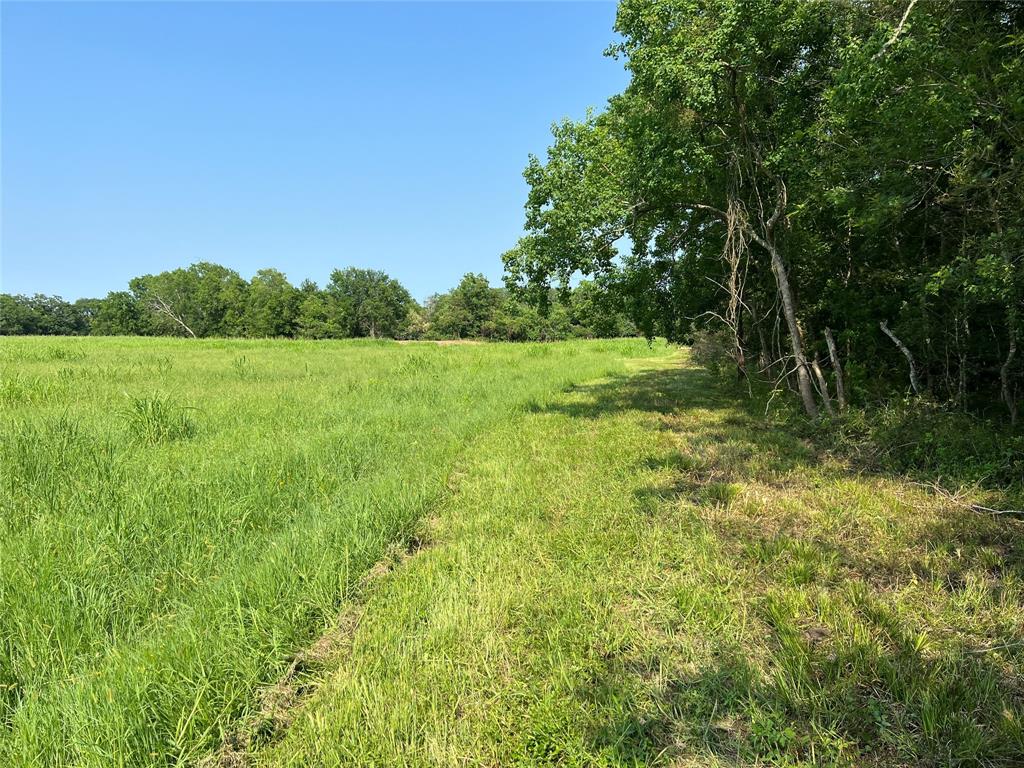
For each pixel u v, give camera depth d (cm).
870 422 735
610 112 1127
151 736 238
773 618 327
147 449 639
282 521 472
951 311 749
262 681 283
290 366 1847
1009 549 409
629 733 247
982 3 613
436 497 556
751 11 773
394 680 278
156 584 360
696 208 1083
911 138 604
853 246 966
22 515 430
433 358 2280
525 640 314
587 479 615
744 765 231
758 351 1582
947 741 236
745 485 582
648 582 377
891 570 387
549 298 1219
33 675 273
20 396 930
